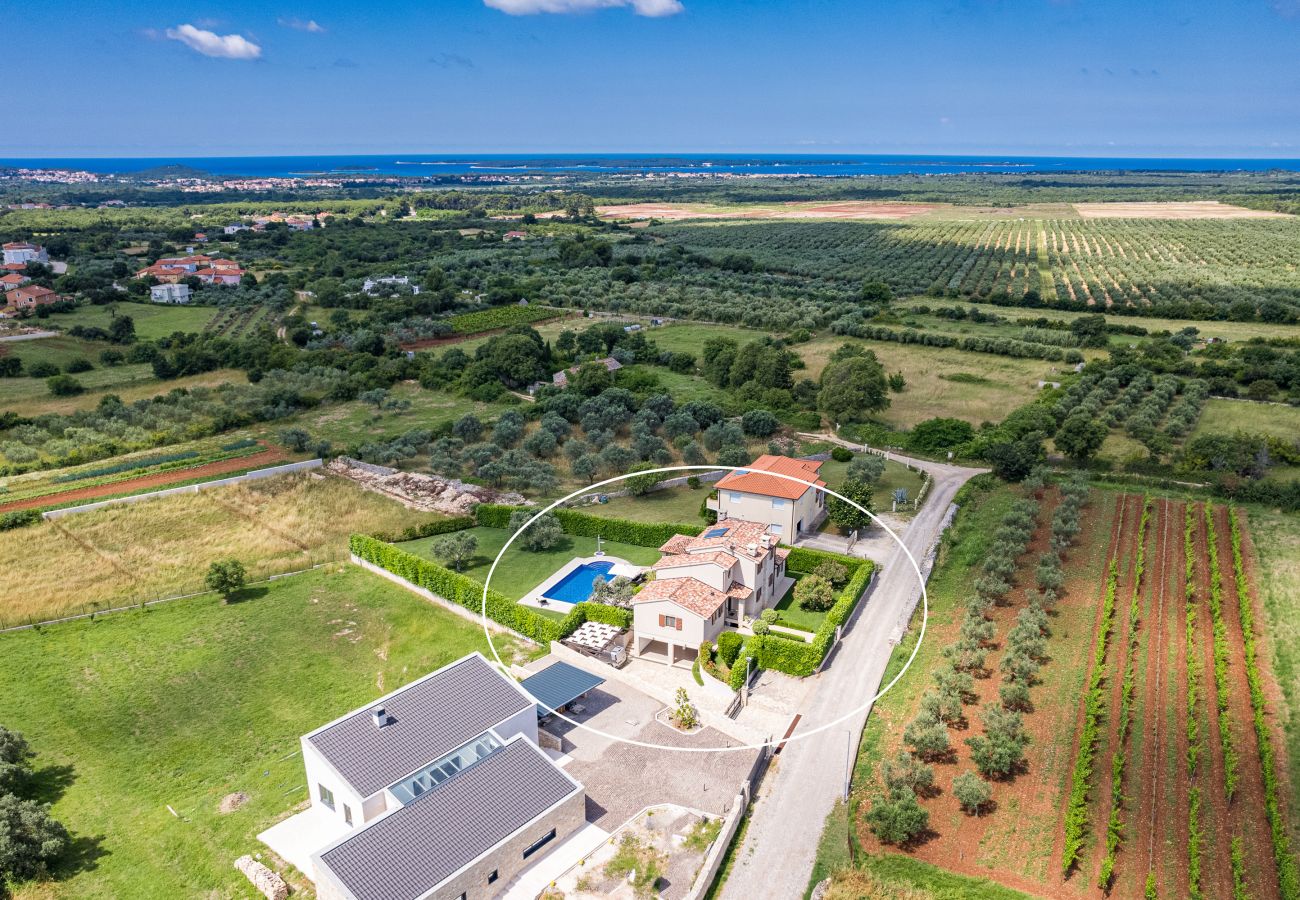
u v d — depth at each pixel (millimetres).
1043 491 85688
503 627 61594
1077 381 119125
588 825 42062
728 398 118875
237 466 95438
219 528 79062
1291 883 36562
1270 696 50781
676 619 56031
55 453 100562
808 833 41500
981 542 73875
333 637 60969
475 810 38906
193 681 55500
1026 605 62719
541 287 197875
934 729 45562
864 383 107875
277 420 115062
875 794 43812
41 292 174375
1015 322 159250
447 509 82938
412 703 44875
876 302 179375
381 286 195375
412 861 35969
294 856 40562
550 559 72812
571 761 47031
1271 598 62531
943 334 150000
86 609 63938
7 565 70500
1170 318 159375
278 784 46125
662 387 123188
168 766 47656
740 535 64188
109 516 80750
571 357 140750
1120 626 59312
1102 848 39656
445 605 65062
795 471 77000
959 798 42250
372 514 82375
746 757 47375
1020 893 37031
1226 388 114750
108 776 46719
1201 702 50375
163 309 180250
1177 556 70062
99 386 129000
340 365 138875
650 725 50312
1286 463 89062
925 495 85938
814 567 69250
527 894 37750
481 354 133500
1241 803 42219
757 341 140250
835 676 54969
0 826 39125
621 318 174250
